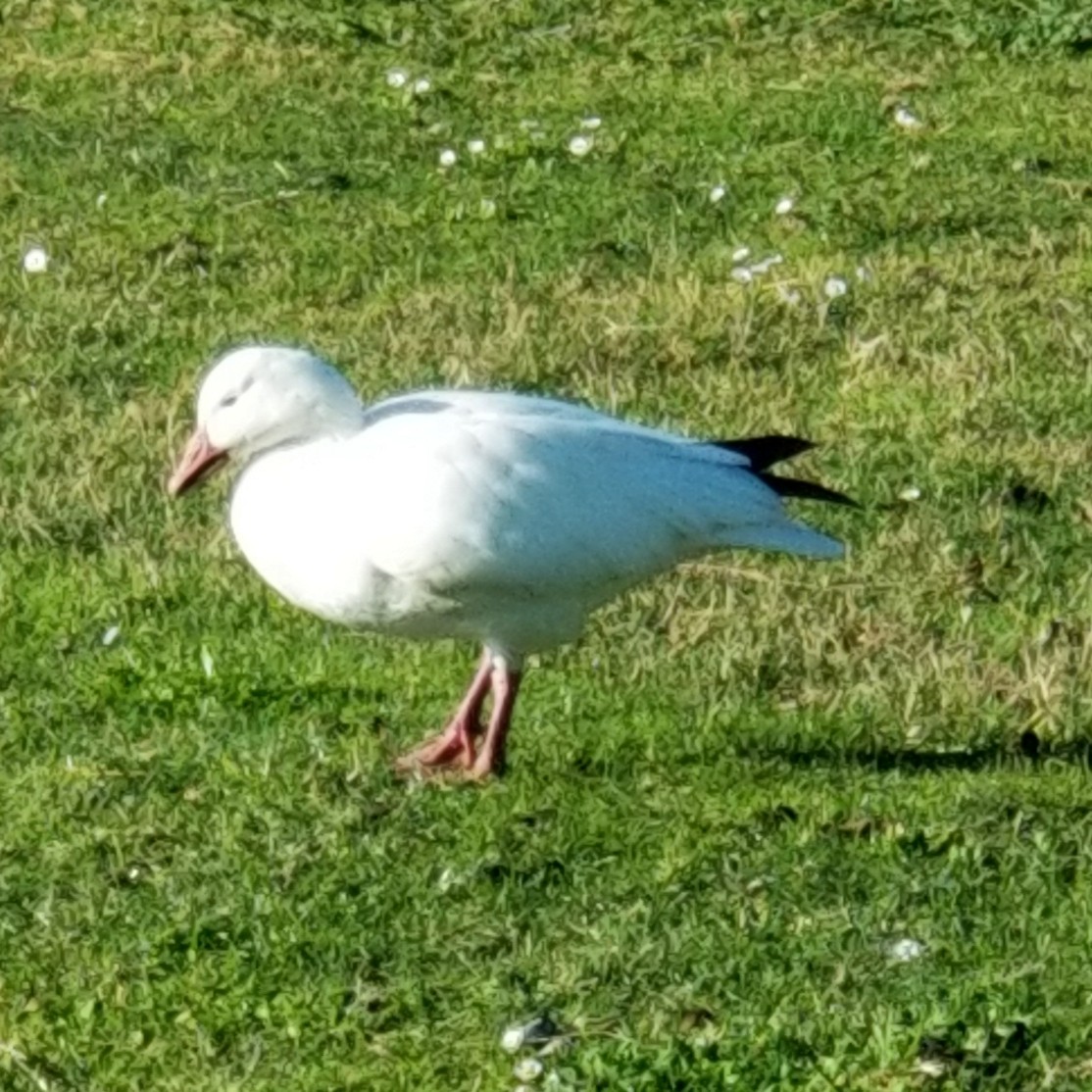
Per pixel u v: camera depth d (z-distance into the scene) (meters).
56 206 19.70
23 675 12.24
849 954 9.35
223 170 20.34
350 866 10.16
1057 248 18.19
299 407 10.91
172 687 11.94
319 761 11.09
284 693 11.90
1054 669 11.83
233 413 10.95
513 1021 8.98
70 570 13.42
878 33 23.38
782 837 10.41
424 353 16.50
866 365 16.08
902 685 11.88
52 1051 8.92
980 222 18.95
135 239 19.00
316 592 10.88
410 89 22.02
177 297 17.81
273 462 10.94
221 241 18.78
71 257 18.59
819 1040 8.75
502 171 20.38
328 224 19.27
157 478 14.53
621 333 16.61
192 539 13.72
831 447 14.82
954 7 23.66
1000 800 10.62
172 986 9.33
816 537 11.11
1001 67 22.66
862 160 20.44
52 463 14.82
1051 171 20.20
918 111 21.45
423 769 11.08
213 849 10.30
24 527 13.82
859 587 12.94
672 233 18.81
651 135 21.11
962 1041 8.61
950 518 13.83
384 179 20.25
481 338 16.67
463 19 23.78
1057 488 14.23
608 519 10.69
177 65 22.84
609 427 10.97
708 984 9.19
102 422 15.52
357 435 10.91
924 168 20.09
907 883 9.88
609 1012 9.02
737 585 13.05
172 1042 8.98
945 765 11.18
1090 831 10.31
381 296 17.81
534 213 19.44
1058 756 11.24
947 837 10.25
